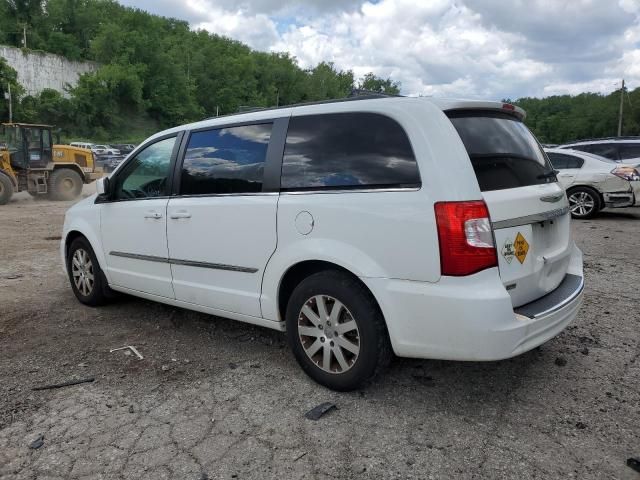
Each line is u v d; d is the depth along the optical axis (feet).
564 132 351.46
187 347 13.75
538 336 9.78
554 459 8.73
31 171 55.26
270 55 469.16
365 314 10.29
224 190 12.70
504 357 9.25
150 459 8.91
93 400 10.94
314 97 471.62
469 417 10.05
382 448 9.11
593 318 15.38
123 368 12.50
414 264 9.57
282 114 12.01
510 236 9.78
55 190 56.70
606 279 19.86
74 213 17.52
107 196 16.07
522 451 8.96
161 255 14.25
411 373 11.91
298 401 10.75
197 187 13.38
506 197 9.85
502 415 10.11
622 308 16.29
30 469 8.69
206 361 12.83
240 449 9.15
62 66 321.93
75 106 296.51
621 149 39.09
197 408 10.55
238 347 13.69
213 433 9.65
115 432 9.73
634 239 28.63
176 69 359.25
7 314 16.58
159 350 13.57
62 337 14.58
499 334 9.12
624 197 35.68
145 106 331.36
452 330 9.32
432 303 9.40
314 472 8.51
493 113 11.21
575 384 11.29
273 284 11.68
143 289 15.15
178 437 9.54
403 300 9.71
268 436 9.52
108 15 394.52
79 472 8.59
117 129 317.01
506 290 9.49
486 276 9.27
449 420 9.96
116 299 17.75
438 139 9.64
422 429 9.68
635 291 18.17
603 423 9.77
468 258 9.17
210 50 408.05
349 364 10.78
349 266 10.27
